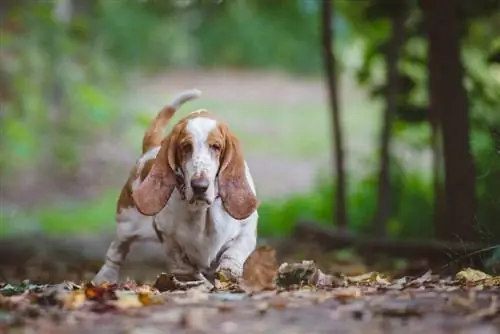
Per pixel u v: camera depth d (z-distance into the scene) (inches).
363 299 214.2
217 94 1348.4
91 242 586.9
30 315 205.5
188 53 1428.4
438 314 197.0
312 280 244.7
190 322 192.9
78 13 924.0
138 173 283.0
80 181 876.6
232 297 221.0
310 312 201.8
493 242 357.1
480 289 227.3
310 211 613.6
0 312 208.5
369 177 601.0
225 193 255.8
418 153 584.7
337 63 580.4
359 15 553.6
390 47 491.5
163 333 187.0
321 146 1084.5
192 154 251.8
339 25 749.9
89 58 896.3
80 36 838.5
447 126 386.3
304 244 501.4
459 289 227.6
